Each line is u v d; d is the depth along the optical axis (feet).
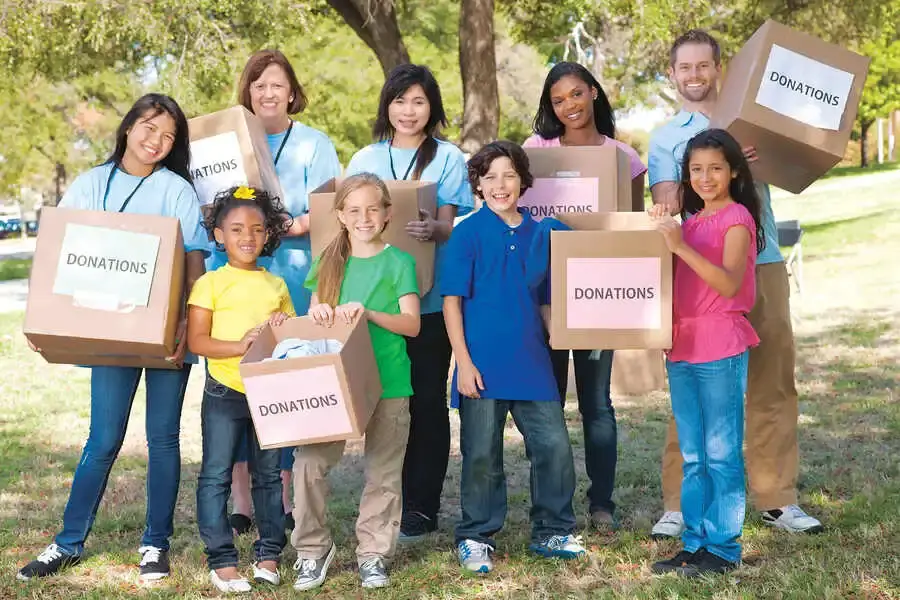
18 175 108.78
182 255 12.34
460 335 13.07
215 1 42.39
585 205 14.24
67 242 11.92
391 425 12.76
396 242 13.44
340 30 71.15
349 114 71.05
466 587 12.47
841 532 13.91
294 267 14.74
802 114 13.44
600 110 15.42
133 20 41.65
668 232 11.91
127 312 11.88
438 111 14.53
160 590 12.64
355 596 12.30
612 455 14.75
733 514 12.55
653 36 41.60
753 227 12.49
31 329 11.80
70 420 24.99
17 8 43.21
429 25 68.74
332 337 12.46
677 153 14.37
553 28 55.77
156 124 12.70
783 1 49.47
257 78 14.89
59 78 53.98
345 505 16.43
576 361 14.62
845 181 114.73
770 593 11.75
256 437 12.85
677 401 12.90
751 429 14.56
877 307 37.19
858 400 23.09
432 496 14.71
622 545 13.92
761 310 14.25
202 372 31.81
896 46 113.60
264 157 14.26
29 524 15.89
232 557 12.71
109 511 16.42
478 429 13.08
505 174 12.98
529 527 14.92
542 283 13.25
